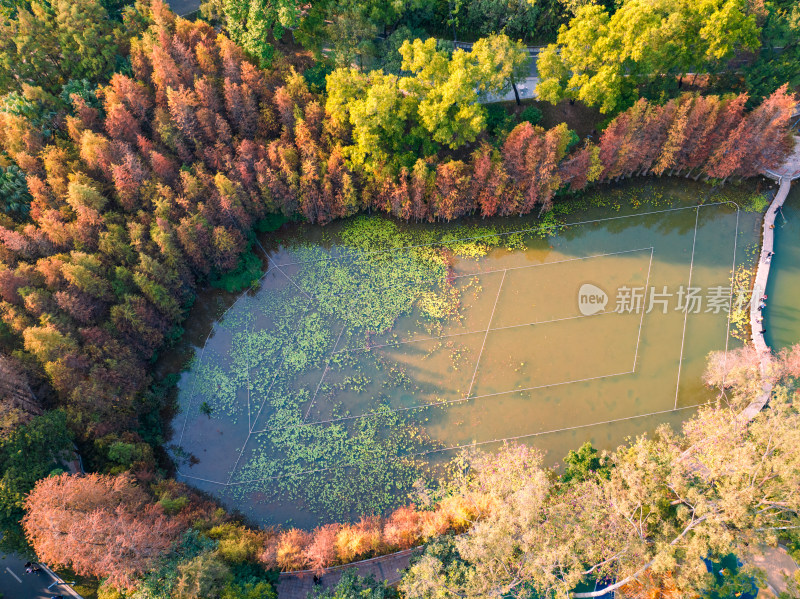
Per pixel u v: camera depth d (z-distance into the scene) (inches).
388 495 2174.0
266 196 2583.7
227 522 2079.2
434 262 2672.2
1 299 2165.4
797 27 2588.6
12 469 1857.8
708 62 2687.0
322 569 1900.8
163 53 2491.4
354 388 2394.2
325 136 2551.7
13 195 2368.4
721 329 2470.5
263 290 2635.3
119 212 2444.6
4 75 2517.2
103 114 2591.0
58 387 2046.0
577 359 2429.9
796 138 2797.7
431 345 2480.3
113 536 1702.8
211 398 2388.0
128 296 2242.9
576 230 2733.8
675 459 1887.3
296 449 2277.3
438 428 2303.2
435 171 2544.3
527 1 2807.6
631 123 2469.2
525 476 1905.8
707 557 1916.8
